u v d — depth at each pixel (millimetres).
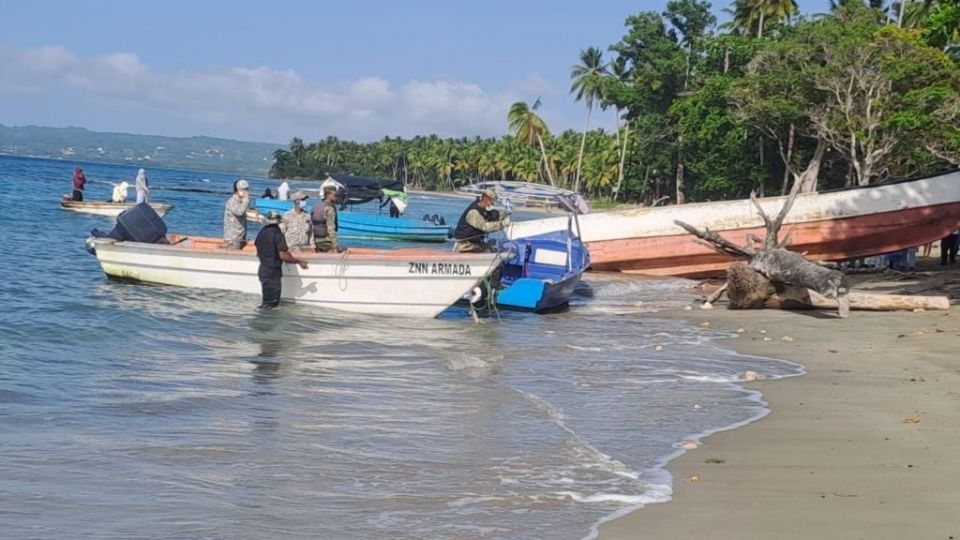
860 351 13234
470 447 7680
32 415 8125
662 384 10719
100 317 13969
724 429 8391
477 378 10906
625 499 6254
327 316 15570
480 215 16609
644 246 25688
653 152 73938
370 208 60344
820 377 11148
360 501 6156
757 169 56250
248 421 8281
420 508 6023
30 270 19906
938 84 39156
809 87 45594
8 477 6320
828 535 5508
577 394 10078
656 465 7176
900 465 7113
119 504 5898
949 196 24500
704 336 14977
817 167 47000
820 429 8375
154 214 18531
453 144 168625
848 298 17281
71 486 6211
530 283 17547
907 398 9789
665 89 72625
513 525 5699
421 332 14594
